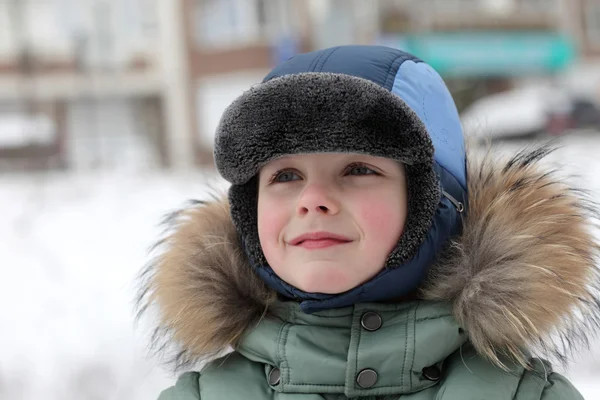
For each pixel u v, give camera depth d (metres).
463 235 0.94
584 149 6.52
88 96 14.05
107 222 5.39
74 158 12.93
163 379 2.62
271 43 14.34
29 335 3.19
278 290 0.96
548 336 0.92
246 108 0.87
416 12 14.53
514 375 0.91
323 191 0.87
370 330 0.92
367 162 0.88
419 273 0.92
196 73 14.45
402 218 0.89
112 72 14.21
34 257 4.56
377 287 0.90
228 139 0.89
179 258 1.02
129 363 2.77
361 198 0.87
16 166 10.53
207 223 1.04
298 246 0.89
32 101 13.81
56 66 14.02
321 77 0.85
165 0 14.32
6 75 13.82
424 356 0.90
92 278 4.02
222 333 0.99
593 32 16.25
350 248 0.88
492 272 0.90
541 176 0.97
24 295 3.80
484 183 0.98
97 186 6.89
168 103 14.40
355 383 0.90
